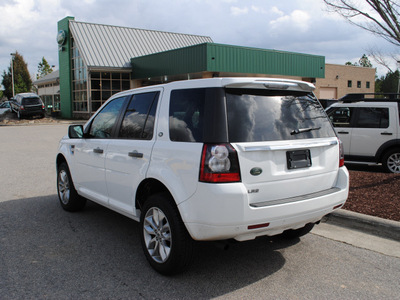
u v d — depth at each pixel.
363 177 7.64
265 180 3.44
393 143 8.66
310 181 3.79
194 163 3.38
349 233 5.07
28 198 6.96
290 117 3.79
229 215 3.22
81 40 32.81
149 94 4.33
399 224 4.83
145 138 4.12
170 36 38.00
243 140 3.38
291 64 29.73
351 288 3.59
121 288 3.56
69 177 5.89
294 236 4.79
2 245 4.63
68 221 5.60
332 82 43.50
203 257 4.31
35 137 18.89
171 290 3.53
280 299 3.38
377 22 6.36
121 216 5.88
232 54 25.88
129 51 33.97
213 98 3.47
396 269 4.01
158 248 3.89
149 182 4.04
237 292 3.50
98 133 5.14
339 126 9.34
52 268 3.99
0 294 3.44
